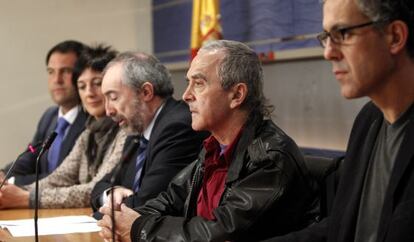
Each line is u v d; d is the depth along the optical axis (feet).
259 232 6.18
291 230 6.26
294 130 12.18
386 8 4.02
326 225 5.43
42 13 16.70
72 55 12.46
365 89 4.25
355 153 4.82
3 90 16.46
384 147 4.59
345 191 4.79
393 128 4.51
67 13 16.96
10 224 7.99
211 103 6.55
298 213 6.26
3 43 16.35
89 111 10.44
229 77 6.49
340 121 11.03
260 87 6.65
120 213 6.80
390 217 4.24
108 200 7.86
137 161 8.90
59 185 10.71
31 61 16.67
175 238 6.18
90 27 17.21
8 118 16.57
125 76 8.61
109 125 10.12
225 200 6.32
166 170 8.15
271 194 6.07
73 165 10.78
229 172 6.39
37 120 16.84
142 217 6.62
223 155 6.60
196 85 6.66
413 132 4.25
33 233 7.43
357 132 4.88
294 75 12.09
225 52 6.59
